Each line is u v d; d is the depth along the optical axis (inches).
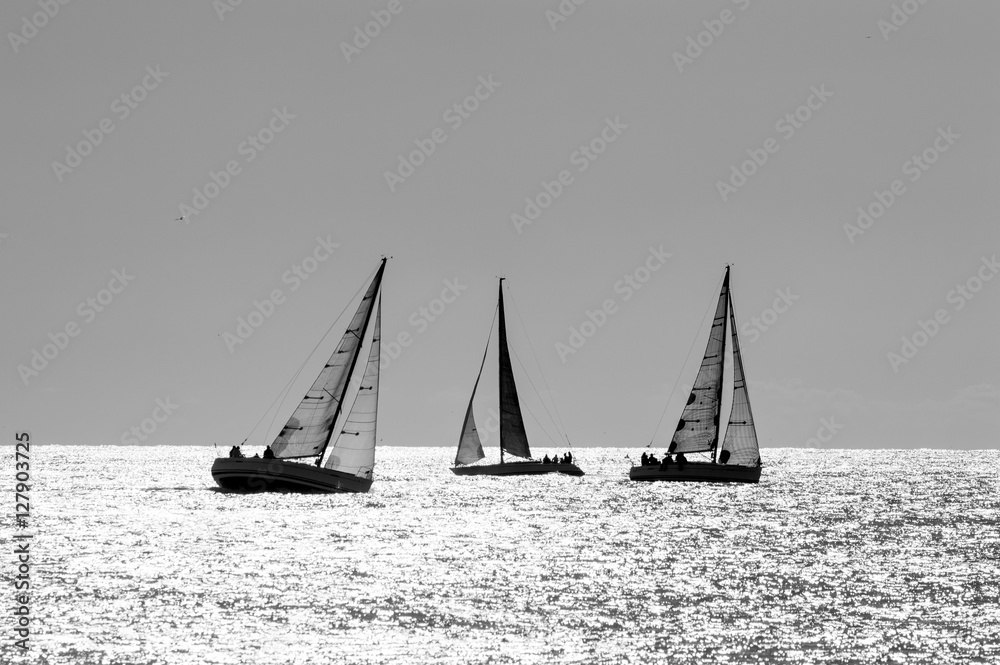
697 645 5580.7
